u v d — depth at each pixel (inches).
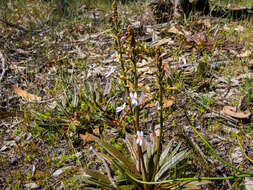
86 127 138.6
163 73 86.6
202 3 259.3
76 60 204.1
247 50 189.5
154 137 120.6
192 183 98.4
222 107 146.6
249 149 122.0
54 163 123.3
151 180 101.4
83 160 123.1
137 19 268.1
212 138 129.0
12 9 328.5
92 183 98.7
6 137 139.6
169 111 145.9
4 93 173.6
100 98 153.3
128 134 124.9
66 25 268.8
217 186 104.7
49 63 204.5
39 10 325.4
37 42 240.8
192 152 116.0
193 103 150.5
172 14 263.0
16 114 149.8
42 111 153.0
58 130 138.4
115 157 106.7
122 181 104.0
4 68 191.6
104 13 298.0
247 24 238.1
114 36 92.7
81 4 331.3
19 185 113.3
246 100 147.3
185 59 189.8
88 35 245.9
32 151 130.2
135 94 88.7
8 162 125.0
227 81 166.6
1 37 248.2
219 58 188.4
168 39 213.8
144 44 207.5
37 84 182.2
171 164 107.3
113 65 193.2
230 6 287.6
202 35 200.2
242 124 136.6
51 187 112.1
